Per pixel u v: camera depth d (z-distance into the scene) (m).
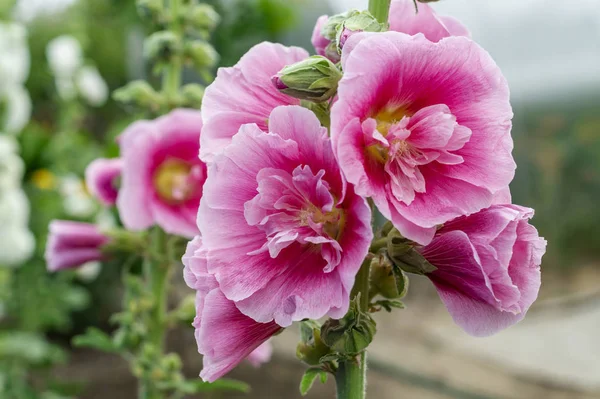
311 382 0.91
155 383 1.27
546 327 4.61
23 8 5.06
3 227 2.46
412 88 0.84
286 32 2.62
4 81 2.53
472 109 0.84
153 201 1.23
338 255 0.81
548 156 5.84
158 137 1.23
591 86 5.11
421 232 0.82
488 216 0.84
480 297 0.84
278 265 0.83
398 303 0.91
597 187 5.98
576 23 4.61
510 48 4.72
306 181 0.82
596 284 5.70
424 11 0.91
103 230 1.32
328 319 0.87
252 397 3.05
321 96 0.86
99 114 6.22
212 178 0.83
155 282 1.33
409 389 3.44
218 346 0.84
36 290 3.12
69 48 3.63
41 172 3.31
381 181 0.82
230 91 0.88
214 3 2.37
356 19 0.85
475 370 3.70
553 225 6.17
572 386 3.53
